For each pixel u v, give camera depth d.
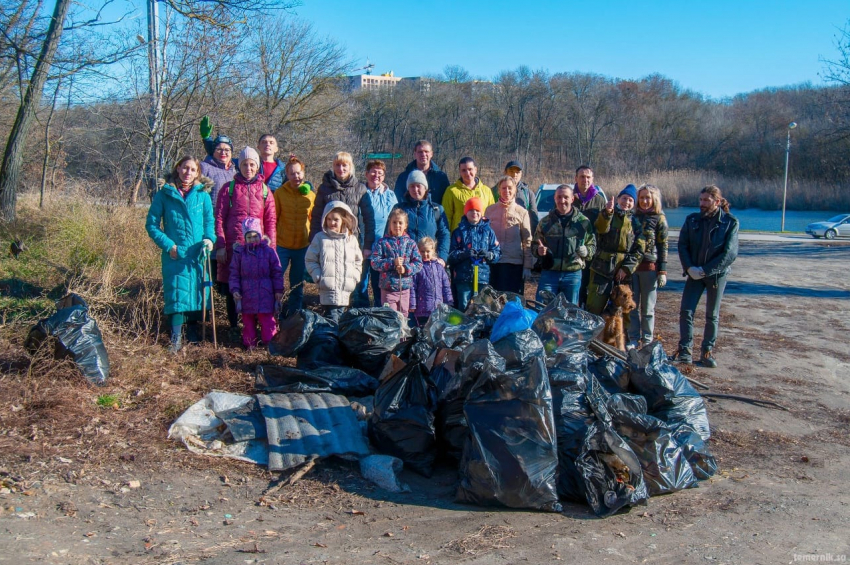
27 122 12.88
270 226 7.28
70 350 5.58
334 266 6.87
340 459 4.79
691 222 7.59
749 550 3.76
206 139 8.38
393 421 4.84
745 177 60.59
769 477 4.90
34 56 11.66
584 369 5.14
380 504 4.25
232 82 14.82
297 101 21.91
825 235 31.31
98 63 11.94
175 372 6.11
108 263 9.05
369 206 7.62
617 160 61.19
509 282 7.80
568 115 57.72
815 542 3.88
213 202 7.63
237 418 5.02
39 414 4.95
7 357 5.99
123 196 12.13
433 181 8.30
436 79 52.22
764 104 65.88
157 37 12.56
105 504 3.94
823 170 57.94
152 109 12.73
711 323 7.66
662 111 64.56
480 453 4.25
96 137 18.03
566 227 7.25
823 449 5.51
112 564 3.29
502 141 54.09
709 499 4.48
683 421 5.15
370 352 6.11
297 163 7.58
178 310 6.67
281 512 4.04
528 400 4.28
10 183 12.88
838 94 29.59
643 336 7.83
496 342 4.94
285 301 7.98
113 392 5.51
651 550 3.73
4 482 4.03
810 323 10.29
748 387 7.05
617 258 7.23
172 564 3.32
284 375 5.84
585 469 4.25
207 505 4.05
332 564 3.41
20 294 8.31
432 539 3.77
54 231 11.12
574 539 3.82
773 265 18.17
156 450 4.67
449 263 7.38
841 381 7.38
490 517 4.11
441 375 5.18
